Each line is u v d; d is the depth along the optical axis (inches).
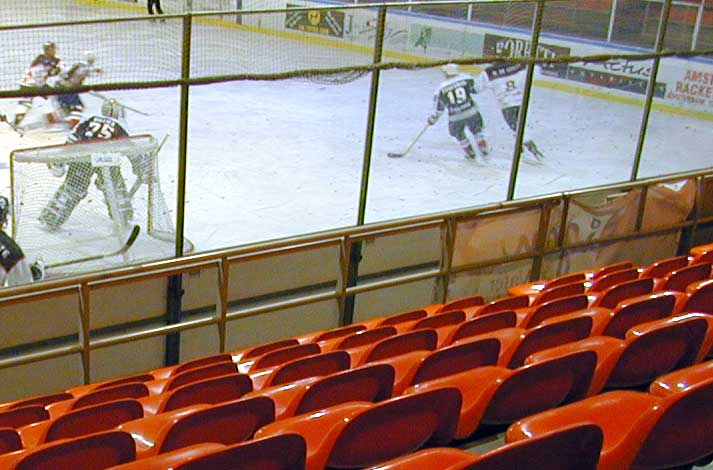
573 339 164.2
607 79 413.7
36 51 235.8
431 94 426.6
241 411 128.0
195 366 227.8
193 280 272.1
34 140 270.4
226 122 426.6
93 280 241.9
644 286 209.9
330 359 173.2
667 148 404.2
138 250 273.4
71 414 149.2
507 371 136.7
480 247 310.8
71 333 257.8
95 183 269.3
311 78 269.0
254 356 239.0
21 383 252.8
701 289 181.2
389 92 452.1
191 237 307.0
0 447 142.2
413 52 361.4
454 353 149.9
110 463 117.8
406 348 178.5
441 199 354.0
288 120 435.5
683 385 117.1
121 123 273.3
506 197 330.0
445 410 115.9
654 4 352.2
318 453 109.0
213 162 378.3
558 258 331.9
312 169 382.0
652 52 335.3
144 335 254.4
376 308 308.7
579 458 90.8
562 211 324.2
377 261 302.8
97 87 231.3
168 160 374.6
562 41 347.6
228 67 256.2
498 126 384.2
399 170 380.2
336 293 287.7
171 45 249.6
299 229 324.2
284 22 274.8
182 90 247.9
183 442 124.0
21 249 254.5
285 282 287.0
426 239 310.3
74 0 753.6
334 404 138.9
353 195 358.3
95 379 264.7
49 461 112.1
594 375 136.2
